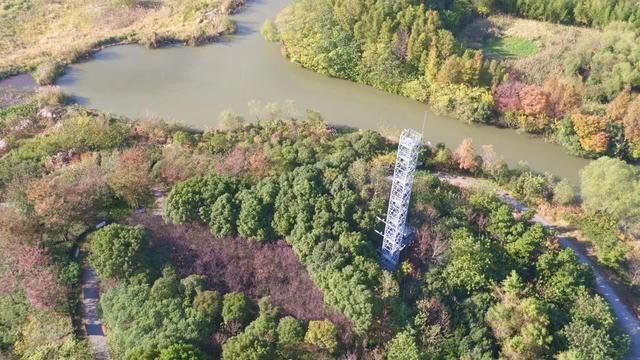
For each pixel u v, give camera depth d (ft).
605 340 261.65
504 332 263.70
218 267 290.76
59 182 316.81
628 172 330.95
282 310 270.67
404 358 245.65
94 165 341.21
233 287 281.33
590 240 334.03
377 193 320.09
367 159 364.17
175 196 307.99
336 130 418.31
